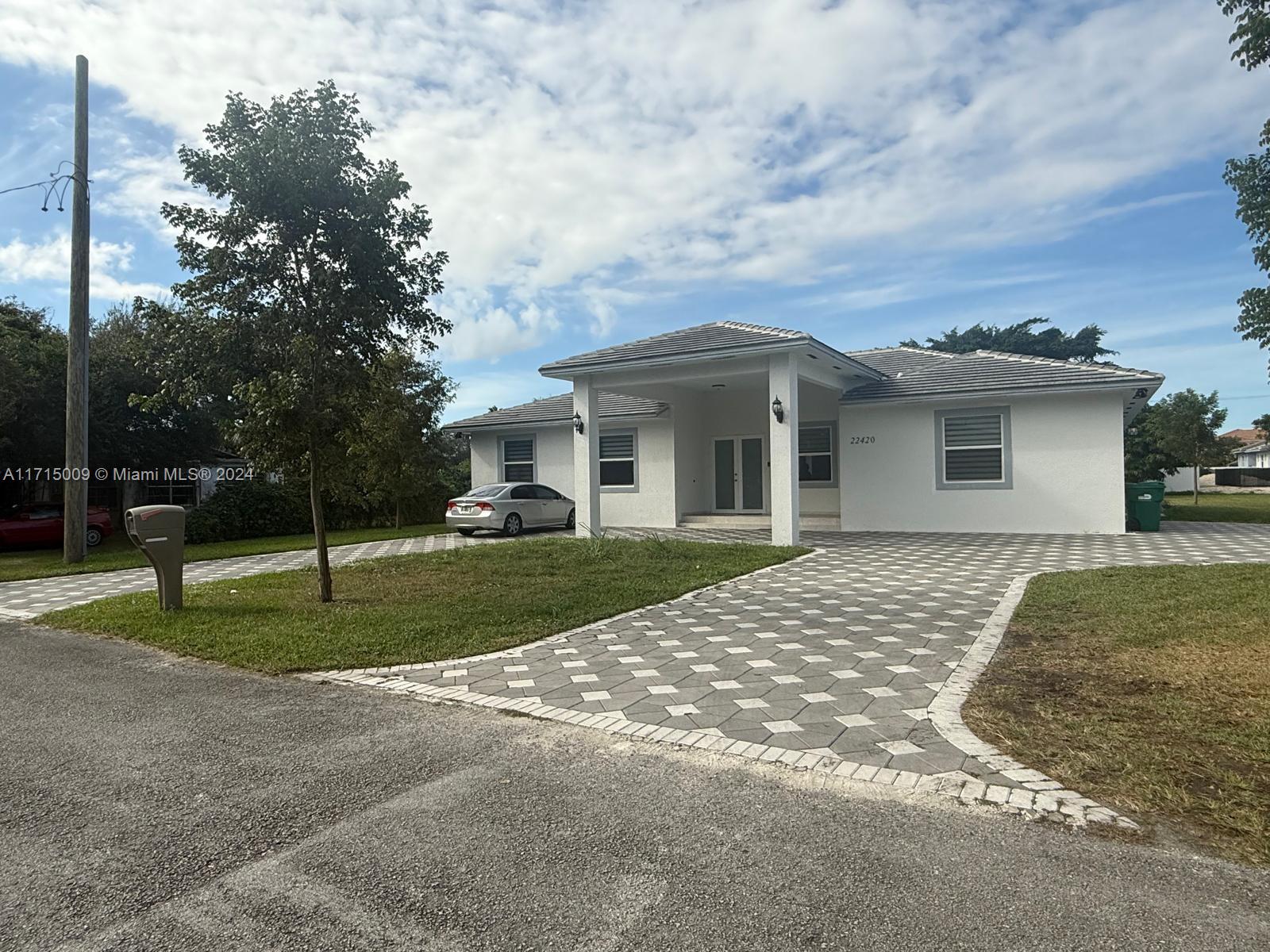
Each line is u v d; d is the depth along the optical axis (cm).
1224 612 699
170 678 609
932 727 459
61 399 1919
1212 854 305
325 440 884
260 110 824
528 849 322
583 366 1557
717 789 380
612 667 612
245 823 352
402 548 1652
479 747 447
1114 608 747
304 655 655
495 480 2328
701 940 256
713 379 1569
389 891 291
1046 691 513
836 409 1886
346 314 840
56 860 320
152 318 843
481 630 736
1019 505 1550
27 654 699
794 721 478
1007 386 1509
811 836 329
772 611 816
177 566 862
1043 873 293
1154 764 386
